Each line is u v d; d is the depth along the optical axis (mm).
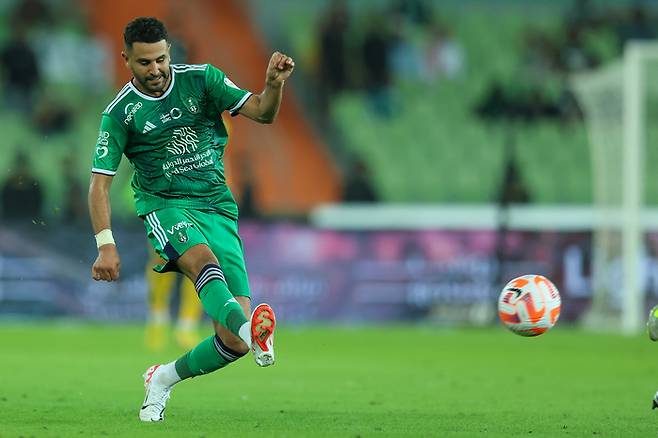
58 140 91750
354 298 72375
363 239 72625
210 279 22562
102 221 23078
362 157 96938
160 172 23672
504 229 72938
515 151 97938
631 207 67938
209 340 23469
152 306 51688
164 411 26781
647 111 88000
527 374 40344
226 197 24188
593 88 71375
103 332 63281
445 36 103000
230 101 23625
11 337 58719
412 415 26531
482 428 23828
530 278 23594
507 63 103562
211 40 100250
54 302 70500
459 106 101250
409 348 54281
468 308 72625
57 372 39031
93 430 22672
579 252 73312
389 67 102000
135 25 22562
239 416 25906
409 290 72625
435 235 72875
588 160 98000
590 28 105500
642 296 71562
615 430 23672
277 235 72062
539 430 23531
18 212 75062
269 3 103250
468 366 44031
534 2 107125
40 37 96812
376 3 103312
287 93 98625
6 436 21531
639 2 106500
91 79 97562
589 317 73000
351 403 29500
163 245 23375
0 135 90500
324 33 98812
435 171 96938
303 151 96375
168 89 23500
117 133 23453
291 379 37406
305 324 72000
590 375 40094
